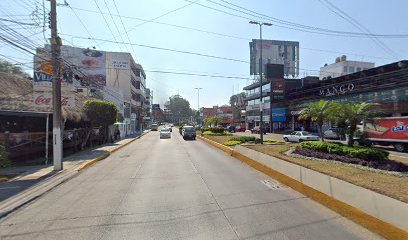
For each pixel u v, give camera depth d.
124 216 6.63
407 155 18.55
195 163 15.47
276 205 7.44
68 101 17.61
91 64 45.38
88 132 24.11
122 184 10.22
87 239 5.35
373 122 12.27
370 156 9.90
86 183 10.52
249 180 10.83
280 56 65.06
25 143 16.17
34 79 16.30
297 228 5.80
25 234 5.64
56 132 13.42
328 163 9.99
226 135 38.75
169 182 10.45
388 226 5.31
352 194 6.51
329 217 6.49
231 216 6.56
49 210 7.21
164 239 5.31
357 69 67.50
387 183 6.73
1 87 20.14
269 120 60.19
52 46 13.77
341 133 12.48
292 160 10.88
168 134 40.66
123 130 43.81
